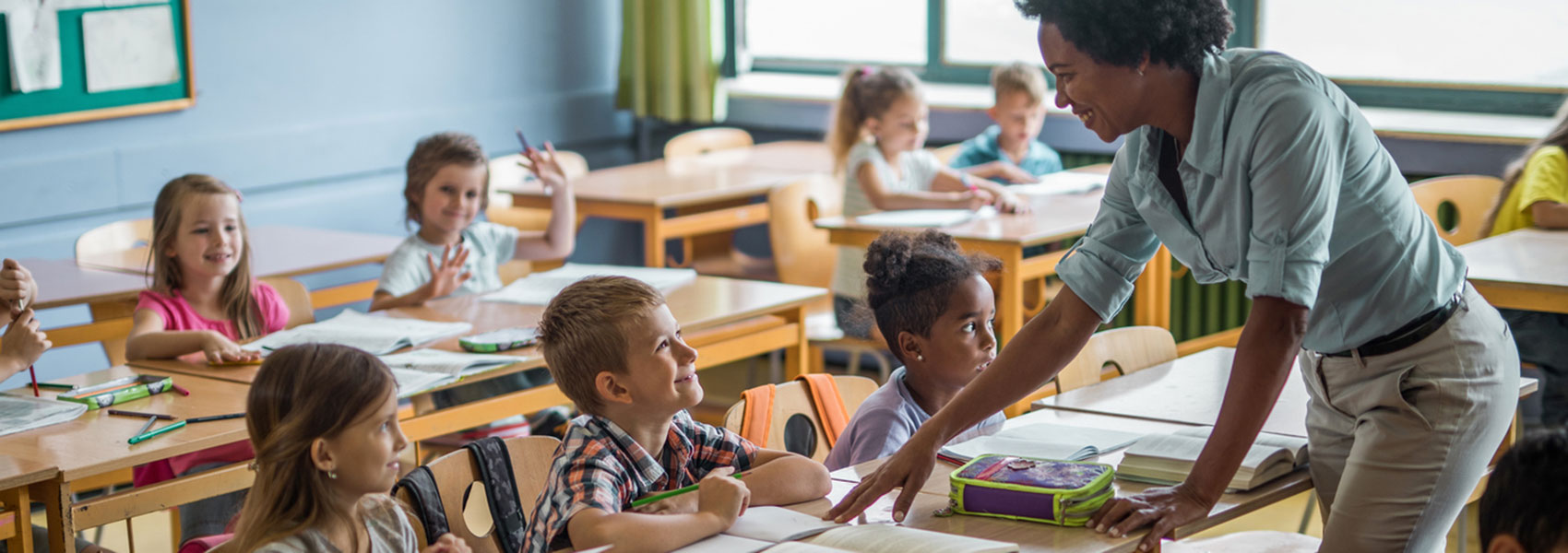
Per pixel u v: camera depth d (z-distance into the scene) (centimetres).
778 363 423
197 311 292
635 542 146
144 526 363
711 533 152
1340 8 453
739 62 573
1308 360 173
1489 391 161
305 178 476
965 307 205
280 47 466
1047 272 372
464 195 334
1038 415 212
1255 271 152
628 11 562
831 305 437
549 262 416
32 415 229
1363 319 161
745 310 308
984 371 174
